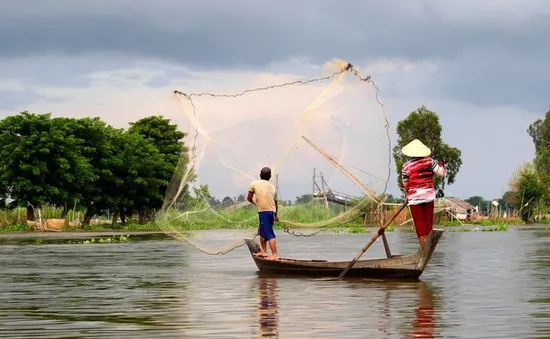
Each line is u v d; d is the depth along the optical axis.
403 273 16.77
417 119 93.75
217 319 11.53
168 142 78.50
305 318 11.55
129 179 67.31
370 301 13.31
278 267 18.22
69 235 48.78
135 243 36.53
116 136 67.00
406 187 16.92
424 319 11.39
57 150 58.66
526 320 11.26
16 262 23.30
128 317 11.80
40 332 10.59
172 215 20.27
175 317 11.76
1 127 58.62
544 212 94.88
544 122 125.56
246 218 21.30
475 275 17.80
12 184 57.53
